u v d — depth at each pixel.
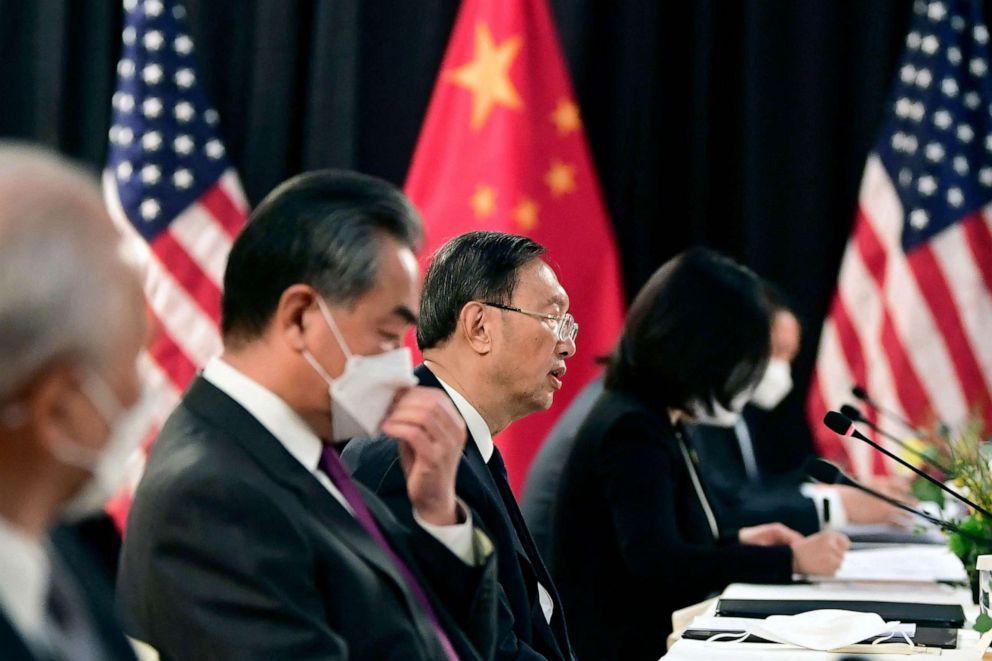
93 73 11.04
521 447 10.09
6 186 2.12
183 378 10.12
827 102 10.83
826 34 10.80
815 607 5.57
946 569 6.72
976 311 10.34
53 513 2.27
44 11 10.92
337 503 3.93
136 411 2.28
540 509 7.03
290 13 10.90
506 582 4.91
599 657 6.61
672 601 6.62
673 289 6.75
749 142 10.76
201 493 3.70
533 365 5.23
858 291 10.51
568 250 10.35
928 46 10.52
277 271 3.84
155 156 10.30
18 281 2.08
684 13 10.95
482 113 10.37
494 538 4.91
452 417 4.19
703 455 8.84
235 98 11.01
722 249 11.05
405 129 11.06
